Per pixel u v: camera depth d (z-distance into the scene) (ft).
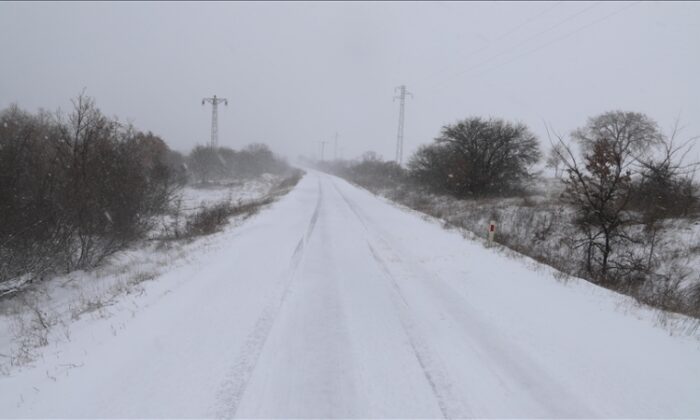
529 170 93.35
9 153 34.09
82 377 15.80
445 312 22.71
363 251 37.58
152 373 15.89
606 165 38.11
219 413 13.43
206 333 19.49
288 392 14.74
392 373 16.20
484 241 42.98
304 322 21.02
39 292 31.68
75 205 35.55
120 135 47.11
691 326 21.72
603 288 28.37
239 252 36.60
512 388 15.26
